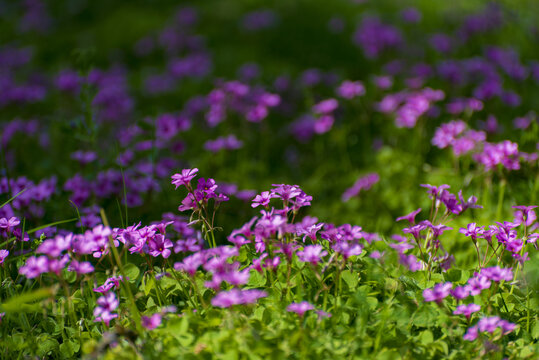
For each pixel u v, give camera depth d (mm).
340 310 2607
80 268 2469
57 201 4641
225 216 4828
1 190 4090
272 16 11391
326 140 6824
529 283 3010
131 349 2404
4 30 13820
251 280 2922
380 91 7352
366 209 5125
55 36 13117
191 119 7500
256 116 6109
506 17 9109
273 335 2377
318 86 8461
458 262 3689
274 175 6301
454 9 10922
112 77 9359
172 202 4777
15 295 2984
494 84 6133
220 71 9789
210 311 2609
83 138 4793
